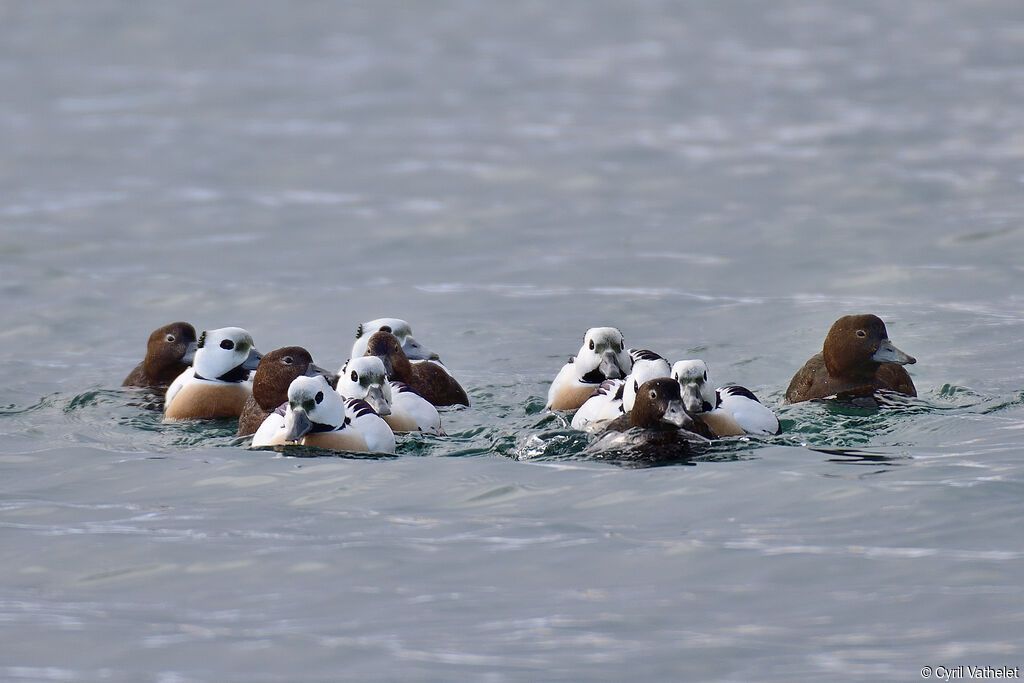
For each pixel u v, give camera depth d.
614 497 10.59
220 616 8.62
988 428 12.39
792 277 20.31
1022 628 8.05
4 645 8.23
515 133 35.81
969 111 36.38
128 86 46.12
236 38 58.25
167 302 19.95
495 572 9.16
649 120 37.09
